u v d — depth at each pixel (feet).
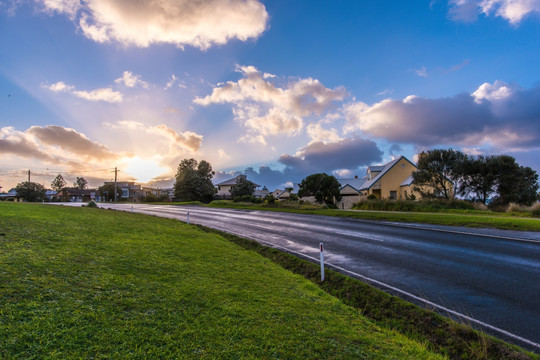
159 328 11.17
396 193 139.85
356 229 47.85
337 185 146.82
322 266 23.54
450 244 34.04
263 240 40.57
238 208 107.96
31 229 25.86
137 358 9.10
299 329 12.73
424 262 26.78
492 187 84.89
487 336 13.56
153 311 12.55
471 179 87.30
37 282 13.55
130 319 11.55
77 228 30.58
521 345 13.03
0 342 8.83
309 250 33.68
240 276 20.26
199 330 11.43
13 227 25.67
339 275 23.48
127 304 12.85
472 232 40.98
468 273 23.16
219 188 244.01
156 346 9.93
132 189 314.76
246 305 14.69
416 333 14.83
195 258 24.21
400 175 141.28
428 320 15.62
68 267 16.44
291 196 152.76
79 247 21.63
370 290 19.97
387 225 51.13
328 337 12.34
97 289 14.03
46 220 33.14
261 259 28.22
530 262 25.77
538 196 84.28
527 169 86.69
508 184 80.69
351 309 16.84
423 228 46.19
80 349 9.17
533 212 56.65
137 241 28.02
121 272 17.15
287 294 17.60
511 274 22.59
